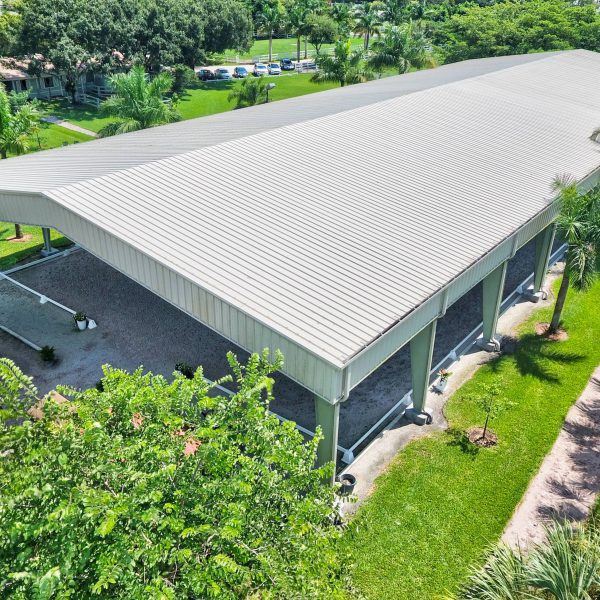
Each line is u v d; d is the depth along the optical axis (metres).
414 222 18.78
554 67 40.62
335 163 21.78
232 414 9.80
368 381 20.58
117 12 57.44
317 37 84.50
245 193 18.94
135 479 8.23
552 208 22.23
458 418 18.97
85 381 19.98
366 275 15.76
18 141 33.44
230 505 8.15
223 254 15.89
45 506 7.88
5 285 25.70
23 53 55.31
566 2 74.12
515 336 23.47
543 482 16.61
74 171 20.34
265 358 10.80
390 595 13.45
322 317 14.02
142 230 16.42
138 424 10.11
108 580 7.00
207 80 73.88
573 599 9.33
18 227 30.97
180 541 8.24
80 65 56.62
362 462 17.12
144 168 19.50
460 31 69.06
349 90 36.44
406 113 27.56
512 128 28.11
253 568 8.32
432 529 15.07
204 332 22.89
